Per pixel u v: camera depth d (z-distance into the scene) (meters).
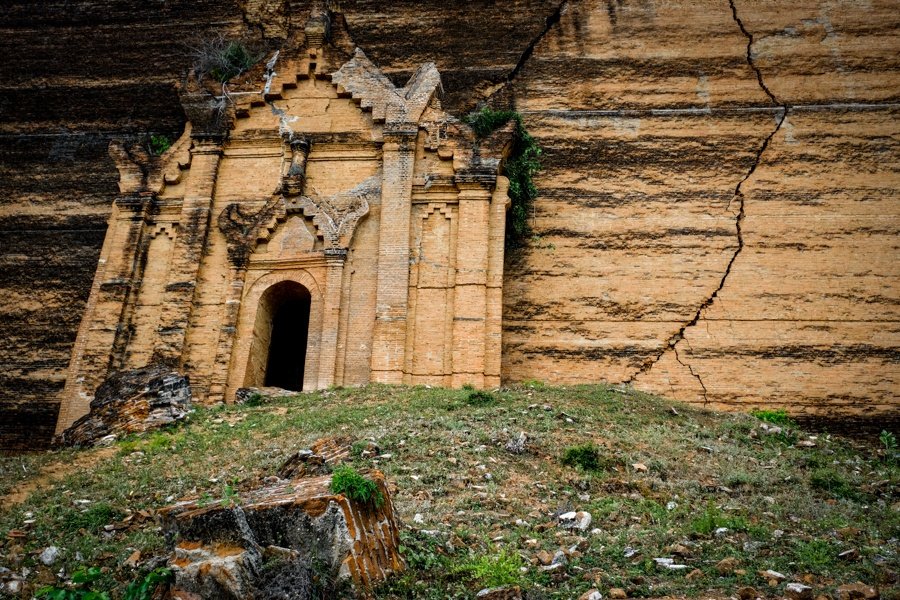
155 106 28.88
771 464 15.13
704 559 9.84
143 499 12.98
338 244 22.44
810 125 25.50
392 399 18.61
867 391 22.59
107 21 30.33
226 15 29.91
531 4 27.98
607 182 25.28
